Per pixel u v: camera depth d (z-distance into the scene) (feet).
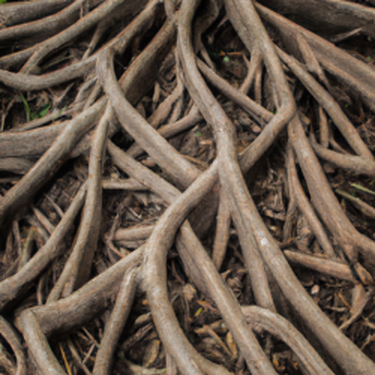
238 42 4.34
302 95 4.01
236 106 4.04
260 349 3.18
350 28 4.14
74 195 3.83
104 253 3.70
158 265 3.38
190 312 3.49
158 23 4.30
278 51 4.05
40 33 4.17
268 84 4.07
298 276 3.53
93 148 3.76
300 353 3.19
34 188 3.75
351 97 3.99
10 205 3.68
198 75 3.90
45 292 3.53
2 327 3.33
